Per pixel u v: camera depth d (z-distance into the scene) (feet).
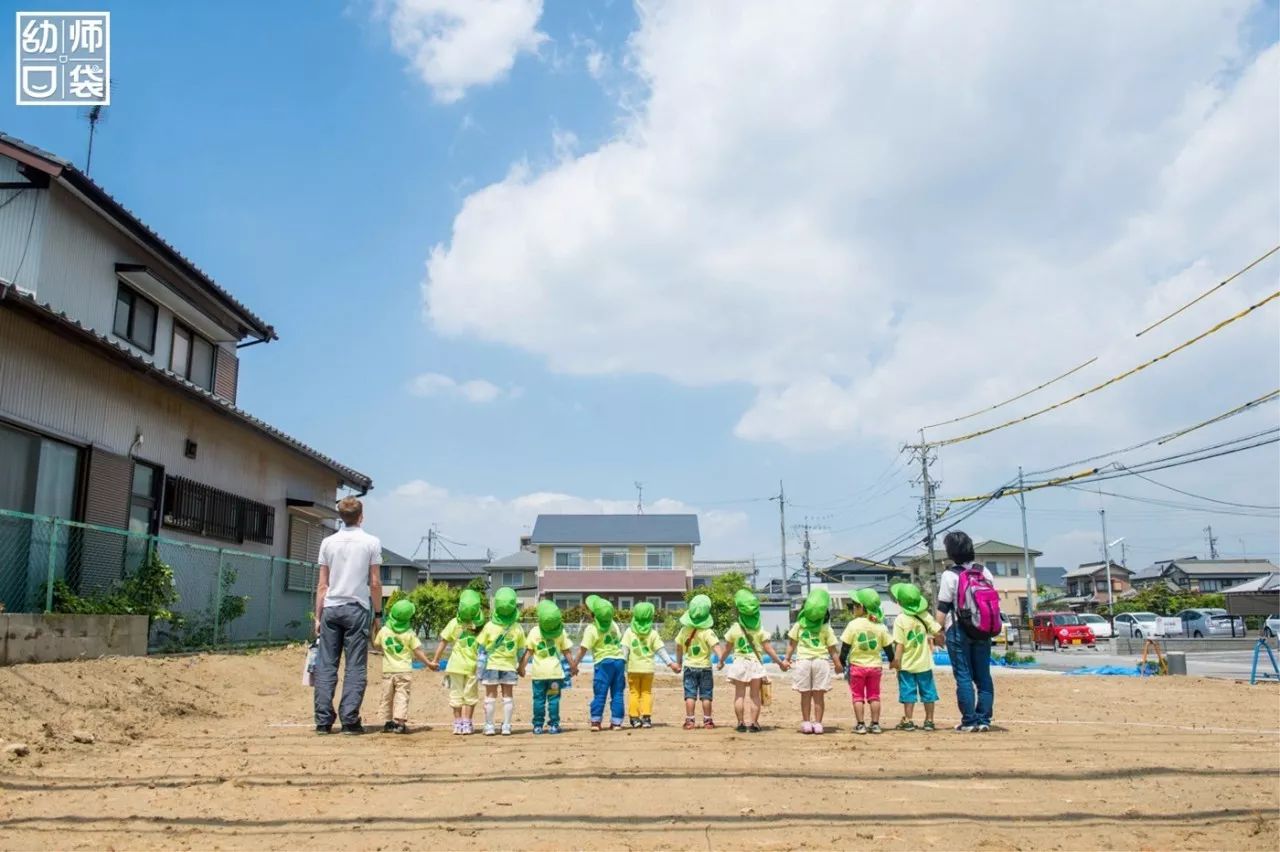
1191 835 13.62
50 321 33.32
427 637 103.40
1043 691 43.04
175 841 13.10
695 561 194.80
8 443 33.73
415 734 25.86
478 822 14.16
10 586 32.19
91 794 15.96
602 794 16.08
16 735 20.72
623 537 154.20
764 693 28.45
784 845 12.99
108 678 28.30
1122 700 38.32
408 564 181.16
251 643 50.49
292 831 13.65
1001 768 18.70
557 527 157.99
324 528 66.23
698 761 19.66
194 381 54.44
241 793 16.17
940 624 26.61
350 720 25.05
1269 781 17.39
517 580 172.55
